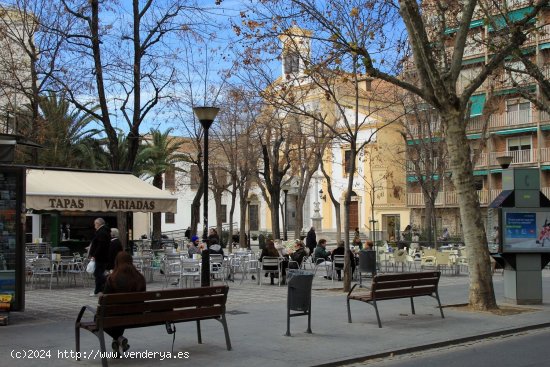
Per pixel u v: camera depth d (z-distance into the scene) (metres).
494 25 15.97
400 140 48.19
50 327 10.55
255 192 59.59
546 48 30.38
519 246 14.07
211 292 8.59
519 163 41.81
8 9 20.48
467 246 13.26
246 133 32.59
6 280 11.04
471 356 8.73
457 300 14.88
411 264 26.39
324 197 45.16
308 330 10.21
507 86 27.41
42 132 20.23
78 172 18.89
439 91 12.68
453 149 13.11
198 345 9.11
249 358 8.27
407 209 49.56
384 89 34.06
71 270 18.83
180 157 39.75
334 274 21.09
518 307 13.48
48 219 34.44
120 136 32.88
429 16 18.95
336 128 31.02
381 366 8.18
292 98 18.98
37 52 19.69
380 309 13.09
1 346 8.86
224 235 50.28
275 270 18.81
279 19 15.03
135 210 17.69
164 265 20.52
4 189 11.12
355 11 14.48
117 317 7.64
